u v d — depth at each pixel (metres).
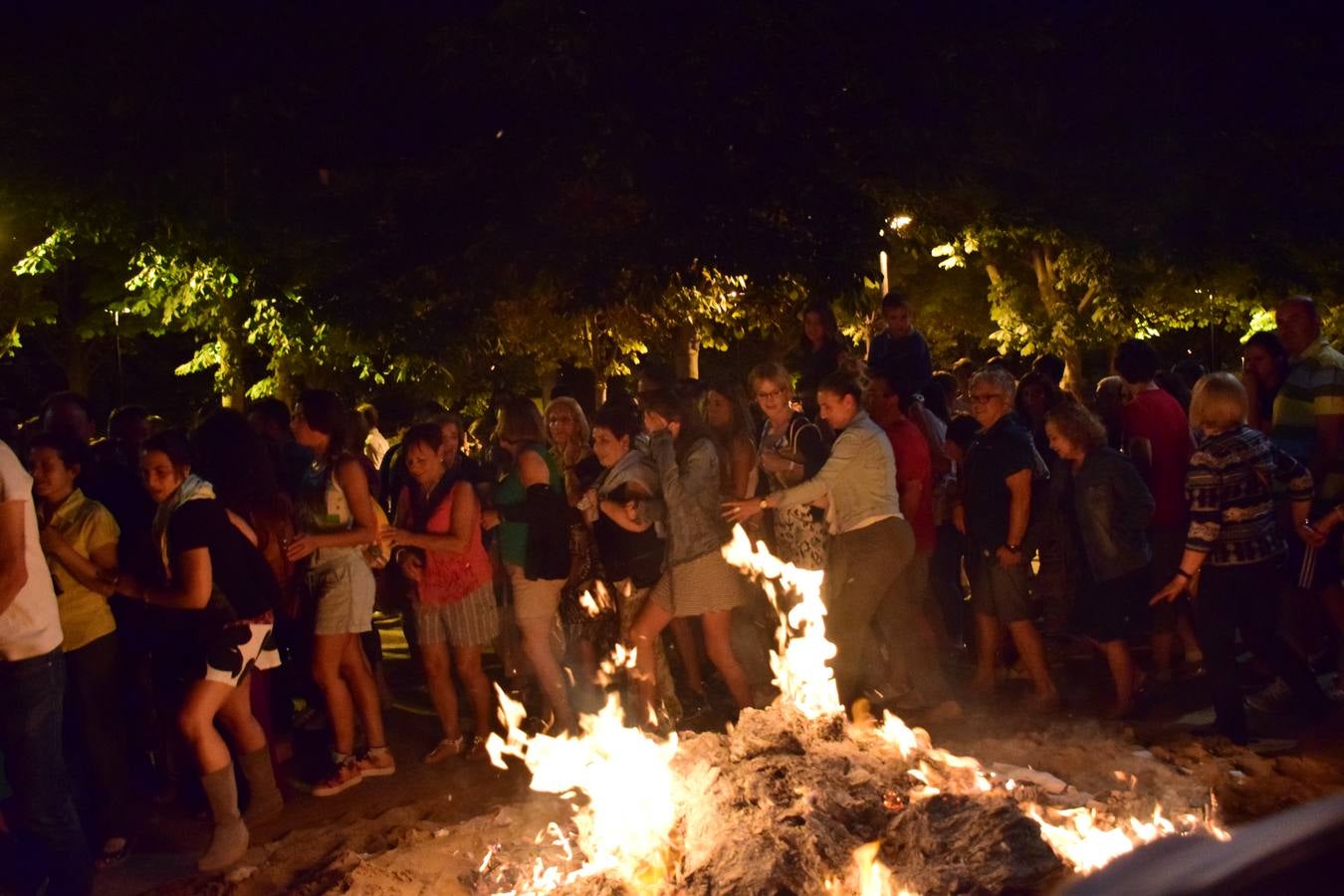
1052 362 10.20
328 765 7.53
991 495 7.65
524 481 7.36
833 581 7.53
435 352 12.75
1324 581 7.42
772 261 11.88
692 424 7.27
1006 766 6.33
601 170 11.80
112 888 5.84
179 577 5.71
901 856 4.80
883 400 8.15
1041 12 13.99
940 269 27.97
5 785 5.79
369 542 6.83
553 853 5.64
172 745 6.88
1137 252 15.38
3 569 4.99
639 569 7.26
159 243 13.88
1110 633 7.46
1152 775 6.26
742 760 5.25
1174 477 8.20
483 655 10.43
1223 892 1.96
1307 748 6.68
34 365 29.39
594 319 14.05
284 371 17.88
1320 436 7.74
